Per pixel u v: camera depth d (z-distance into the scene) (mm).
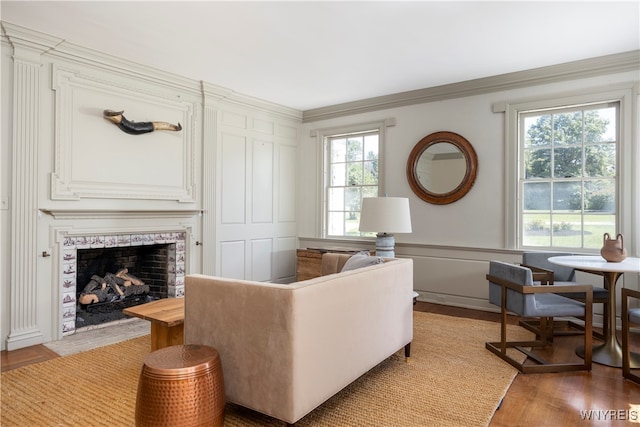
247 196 5004
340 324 2039
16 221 3078
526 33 3164
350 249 5012
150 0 2670
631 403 2205
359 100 5117
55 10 2801
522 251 4059
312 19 2951
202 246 4477
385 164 4984
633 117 3543
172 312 2617
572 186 3912
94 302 3857
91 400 2213
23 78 3100
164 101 4117
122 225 3750
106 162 3652
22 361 2812
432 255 4637
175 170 4227
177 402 1659
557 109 3977
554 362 2791
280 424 1979
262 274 5199
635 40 3289
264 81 4371
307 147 5680
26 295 3131
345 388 2363
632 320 2463
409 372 2602
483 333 3449
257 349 1864
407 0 2680
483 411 2088
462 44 3387
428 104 4672
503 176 4199
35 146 3174
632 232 3562
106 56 3568
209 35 3211
